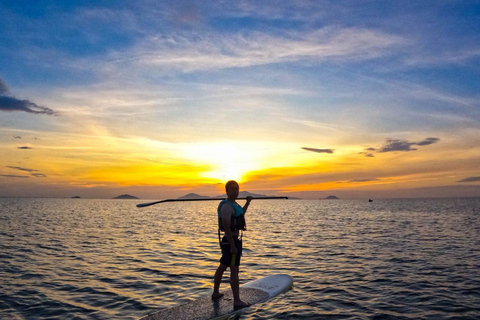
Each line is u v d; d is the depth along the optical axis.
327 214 45.03
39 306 6.31
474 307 6.12
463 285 7.57
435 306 6.19
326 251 12.60
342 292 7.05
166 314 5.29
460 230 20.66
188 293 7.12
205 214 47.62
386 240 15.74
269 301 6.34
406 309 6.04
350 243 14.80
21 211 47.16
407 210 56.97
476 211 51.50
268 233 19.59
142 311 6.05
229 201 5.60
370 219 33.00
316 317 5.61
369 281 7.97
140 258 11.11
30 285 7.70
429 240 15.62
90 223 26.98
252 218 36.66
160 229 21.95
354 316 5.68
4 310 6.09
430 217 35.88
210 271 9.18
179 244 14.55
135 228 22.64
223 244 5.67
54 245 14.02
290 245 14.29
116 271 9.15
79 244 14.40
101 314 5.90
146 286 7.66
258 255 11.80
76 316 5.80
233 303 5.79
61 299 6.72
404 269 9.27
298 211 58.09
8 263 10.17
